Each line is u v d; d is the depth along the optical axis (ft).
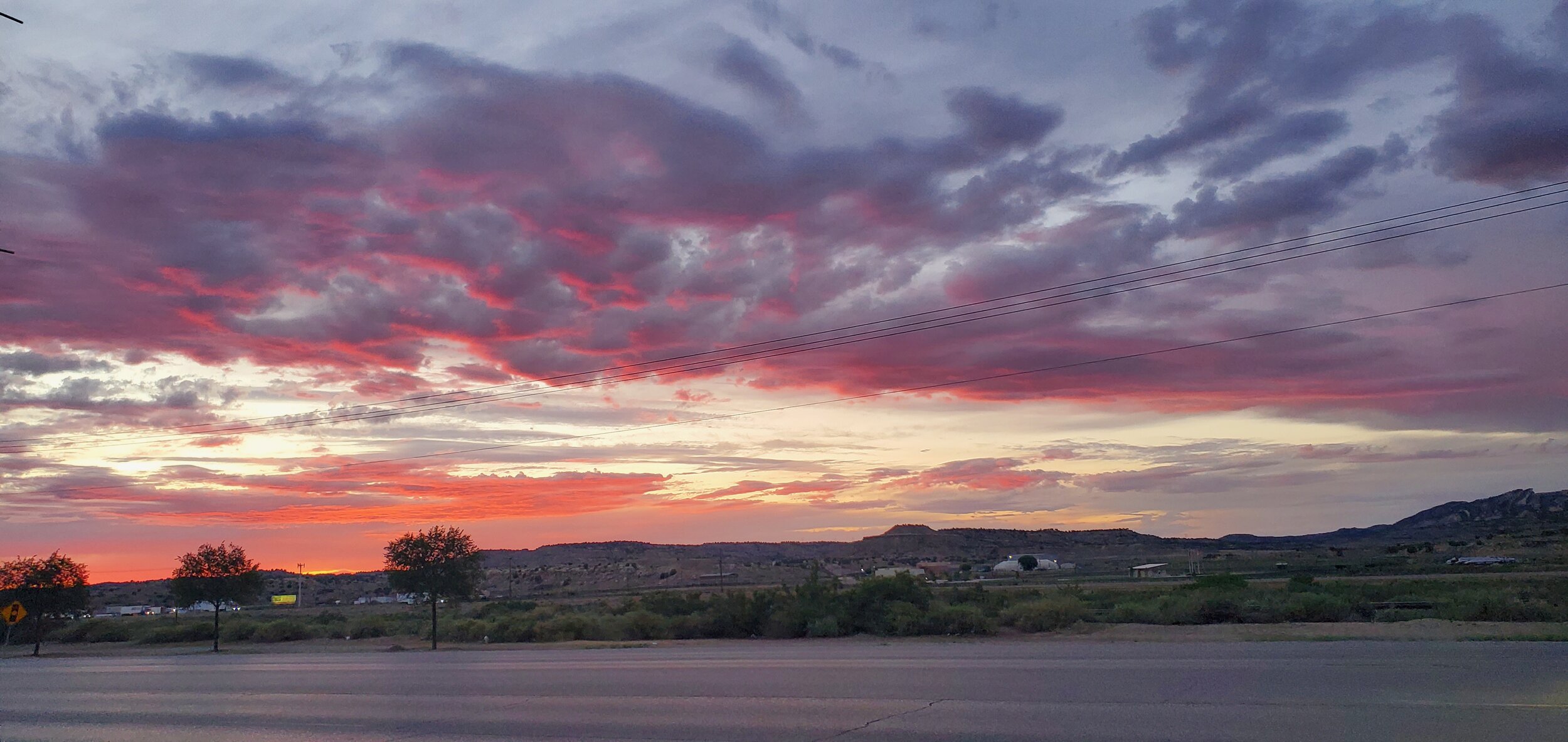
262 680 91.40
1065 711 50.37
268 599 547.08
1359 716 45.14
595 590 504.84
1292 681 57.93
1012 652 86.63
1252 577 318.86
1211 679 60.18
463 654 122.83
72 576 200.44
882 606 133.18
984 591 177.99
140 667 119.03
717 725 51.49
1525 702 47.55
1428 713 45.50
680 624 144.77
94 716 69.31
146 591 623.77
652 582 557.74
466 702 66.39
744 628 139.95
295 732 57.47
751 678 72.08
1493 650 74.13
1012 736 44.60
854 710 54.24
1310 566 382.01
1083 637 110.83
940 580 429.38
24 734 61.52
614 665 88.74
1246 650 78.95
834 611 134.31
